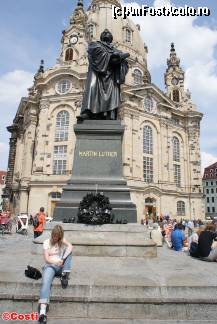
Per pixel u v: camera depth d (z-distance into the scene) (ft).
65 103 157.28
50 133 155.84
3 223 76.79
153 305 17.46
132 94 163.43
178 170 180.75
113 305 17.47
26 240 56.03
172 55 225.56
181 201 174.50
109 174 34.63
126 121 158.71
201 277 20.58
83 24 182.19
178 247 44.19
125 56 40.45
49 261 18.17
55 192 145.59
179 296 17.79
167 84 220.23
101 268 22.85
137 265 24.40
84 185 33.96
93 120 37.06
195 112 190.39
